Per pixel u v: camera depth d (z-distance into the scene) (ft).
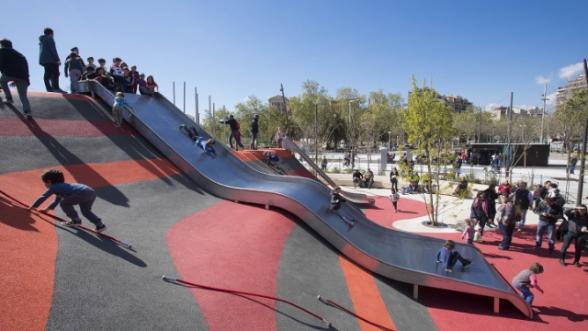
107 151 38.09
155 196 32.42
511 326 24.17
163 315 15.23
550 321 25.02
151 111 50.85
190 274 19.54
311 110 196.44
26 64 35.65
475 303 27.14
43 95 43.11
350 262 29.17
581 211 34.73
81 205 20.26
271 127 187.32
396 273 27.27
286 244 28.04
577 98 108.58
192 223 27.76
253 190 34.88
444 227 49.70
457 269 27.86
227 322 16.26
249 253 24.45
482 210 43.09
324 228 30.58
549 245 39.09
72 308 13.76
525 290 26.40
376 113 219.00
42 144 33.83
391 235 35.06
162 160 41.27
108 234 21.74
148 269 18.71
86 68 51.39
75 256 17.46
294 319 18.42
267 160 68.03
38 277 14.80
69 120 40.57
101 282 16.06
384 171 104.37
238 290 19.22
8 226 18.03
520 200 46.83
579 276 33.04
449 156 50.24
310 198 35.73
